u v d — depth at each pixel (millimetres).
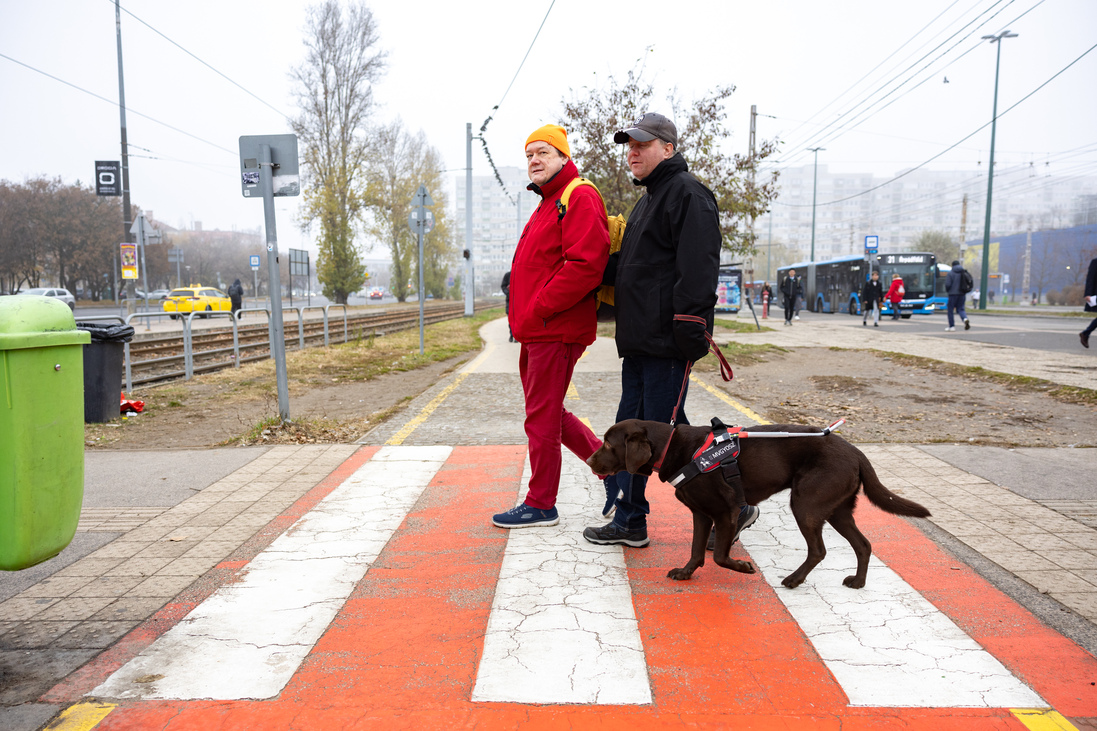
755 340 16031
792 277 23531
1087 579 3016
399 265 61469
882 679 2268
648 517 3945
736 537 3227
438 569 3203
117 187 24719
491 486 4496
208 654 2479
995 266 74438
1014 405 7391
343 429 6398
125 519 3963
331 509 4082
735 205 15625
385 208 56594
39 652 2510
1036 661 2371
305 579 3109
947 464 4887
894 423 6512
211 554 3424
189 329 10305
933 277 30844
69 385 2346
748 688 2225
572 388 8656
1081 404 7367
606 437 3145
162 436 6406
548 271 3547
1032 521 3738
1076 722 2043
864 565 2951
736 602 2844
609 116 15969
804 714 2090
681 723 2051
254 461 5223
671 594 2924
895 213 162375
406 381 10523
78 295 70125
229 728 2059
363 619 2725
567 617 2719
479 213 173000
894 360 11703
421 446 5629
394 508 4082
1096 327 13016
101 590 3023
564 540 3564
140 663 2424
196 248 102688
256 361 12727
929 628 2609
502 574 3139
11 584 3096
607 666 2355
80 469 2424
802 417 6719
